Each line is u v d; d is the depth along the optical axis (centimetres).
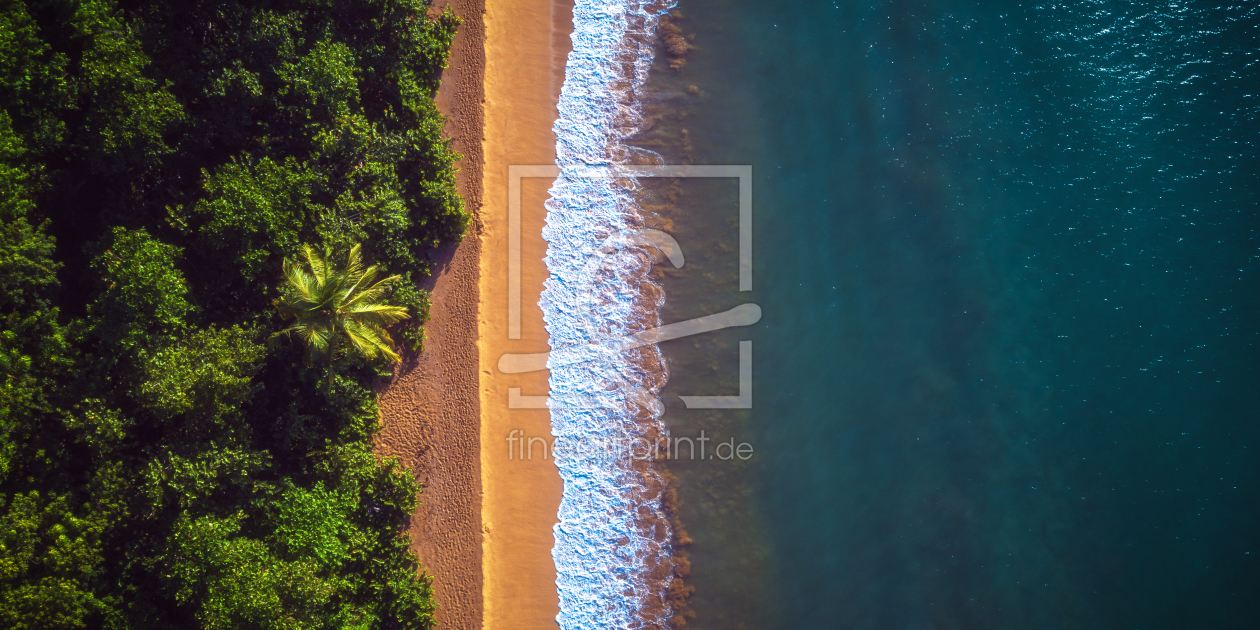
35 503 2383
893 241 3631
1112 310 3509
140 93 2562
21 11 2431
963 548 3403
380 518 3122
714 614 3359
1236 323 3441
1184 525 3338
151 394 2423
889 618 3366
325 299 2538
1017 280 3569
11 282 2405
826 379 3522
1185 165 3575
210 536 2480
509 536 3316
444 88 3516
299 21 2912
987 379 3516
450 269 3397
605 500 3388
